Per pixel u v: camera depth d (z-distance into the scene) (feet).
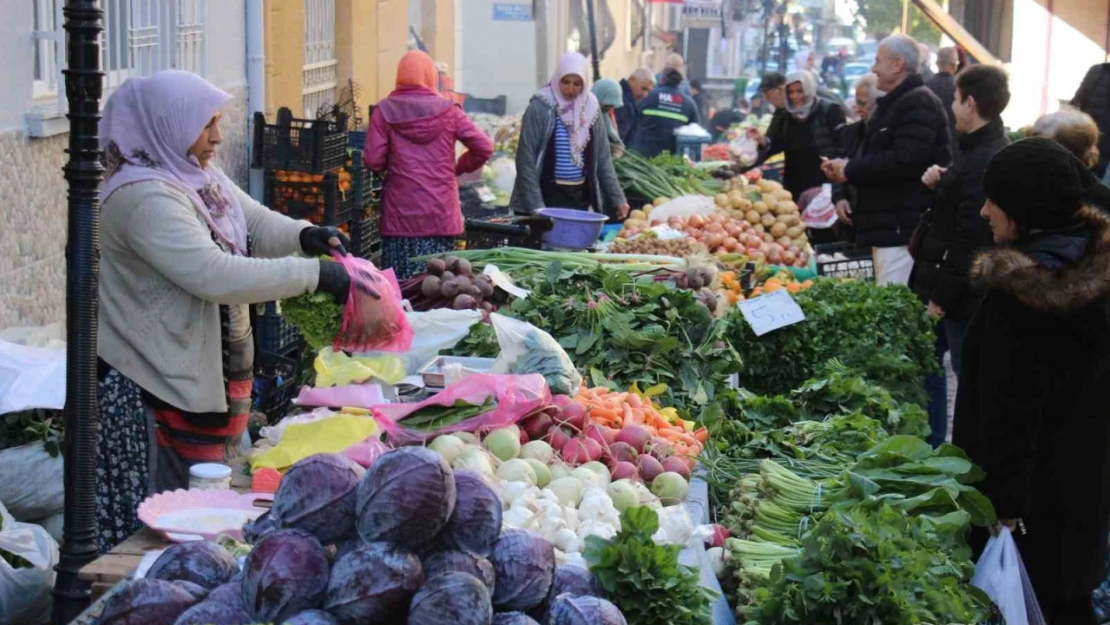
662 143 52.06
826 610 10.28
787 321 21.39
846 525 10.85
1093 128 20.45
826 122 41.68
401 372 16.40
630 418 15.15
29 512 16.20
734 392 18.49
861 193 31.68
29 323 19.90
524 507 11.75
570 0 66.23
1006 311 14.08
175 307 14.30
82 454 12.50
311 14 36.06
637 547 9.60
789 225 33.55
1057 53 76.95
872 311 22.52
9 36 18.93
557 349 15.78
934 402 26.55
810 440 16.19
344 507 8.24
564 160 31.12
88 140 12.16
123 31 23.30
